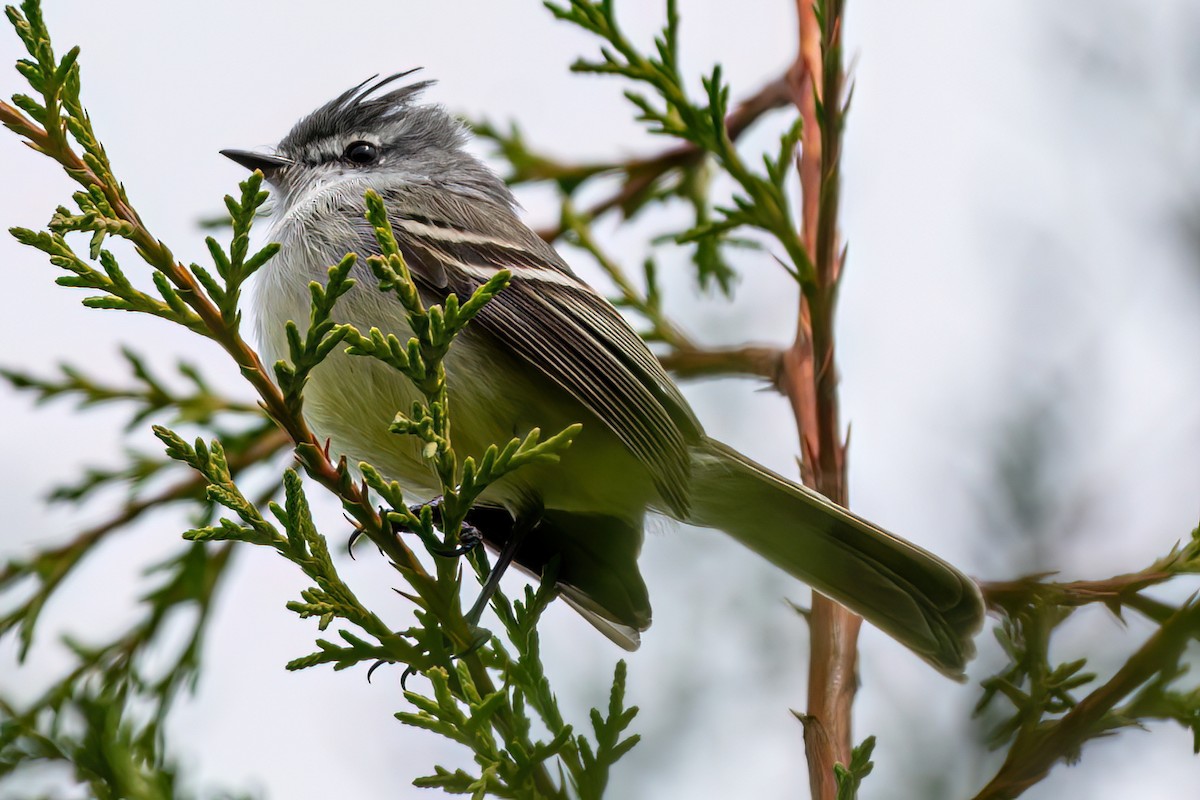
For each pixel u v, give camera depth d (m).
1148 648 5.64
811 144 8.49
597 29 8.54
